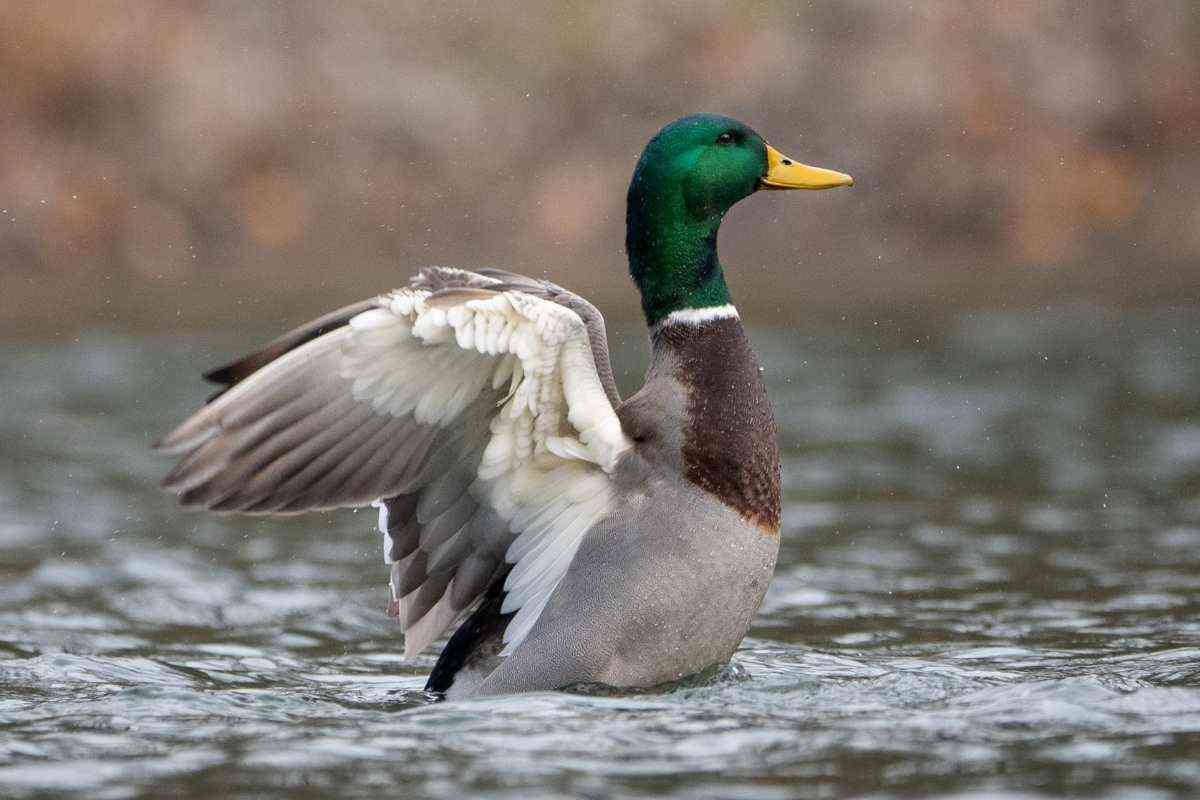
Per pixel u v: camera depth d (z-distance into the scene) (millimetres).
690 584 7520
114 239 28422
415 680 8602
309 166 29953
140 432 16062
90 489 13867
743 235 29641
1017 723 6848
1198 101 30375
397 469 7488
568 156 30922
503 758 6398
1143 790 5887
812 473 14320
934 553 11547
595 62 31500
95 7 29203
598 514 7688
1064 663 8469
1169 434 15492
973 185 29609
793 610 10086
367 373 7176
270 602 10531
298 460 7207
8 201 27859
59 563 11422
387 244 29547
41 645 9336
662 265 8203
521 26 31922
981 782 6008
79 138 28766
